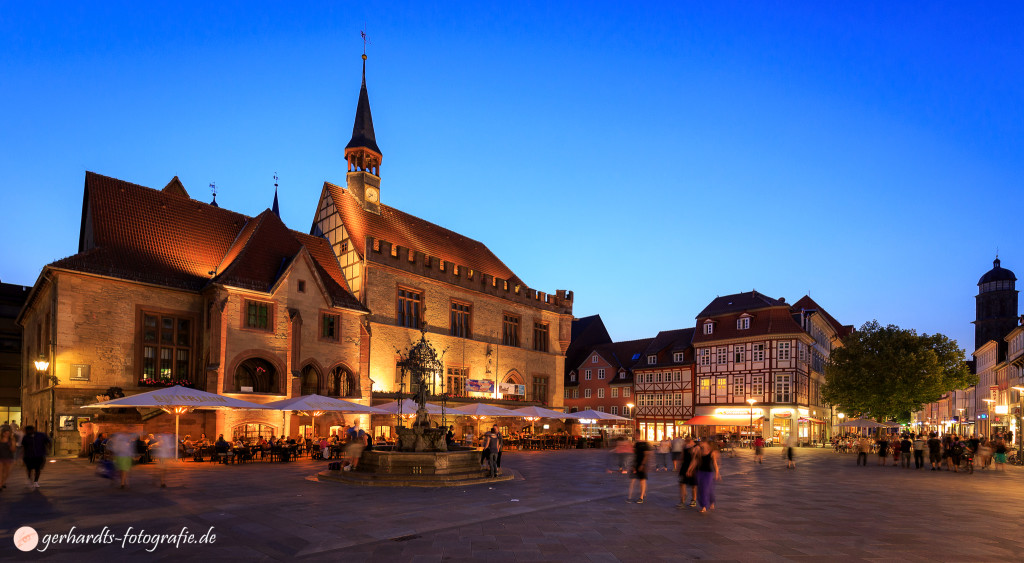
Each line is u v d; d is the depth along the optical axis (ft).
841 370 187.01
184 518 46.44
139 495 58.70
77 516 47.14
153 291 120.06
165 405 92.22
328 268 152.46
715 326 234.58
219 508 51.24
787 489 71.82
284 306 128.47
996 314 326.44
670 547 38.06
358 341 141.79
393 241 172.65
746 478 86.07
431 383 162.09
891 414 182.39
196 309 125.39
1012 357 213.66
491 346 183.52
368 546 37.65
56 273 109.29
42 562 33.58
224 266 134.41
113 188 130.21
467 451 77.71
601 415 154.51
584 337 295.89
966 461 102.68
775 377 214.69
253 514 48.37
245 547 37.17
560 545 38.27
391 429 149.48
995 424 210.38
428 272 168.25
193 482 69.51
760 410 215.72
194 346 123.85
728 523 46.57
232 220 147.54
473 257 200.75
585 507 53.83
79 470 81.10
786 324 215.51
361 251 156.35
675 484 74.59
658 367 246.88
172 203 138.21
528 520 46.78
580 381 276.21
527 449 157.17
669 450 99.40
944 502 61.31
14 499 55.88
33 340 131.64
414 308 164.04
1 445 60.34
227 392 117.50
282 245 136.56
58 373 107.24
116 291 115.34
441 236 196.75
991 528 46.26
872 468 110.83
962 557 36.55
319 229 169.78
